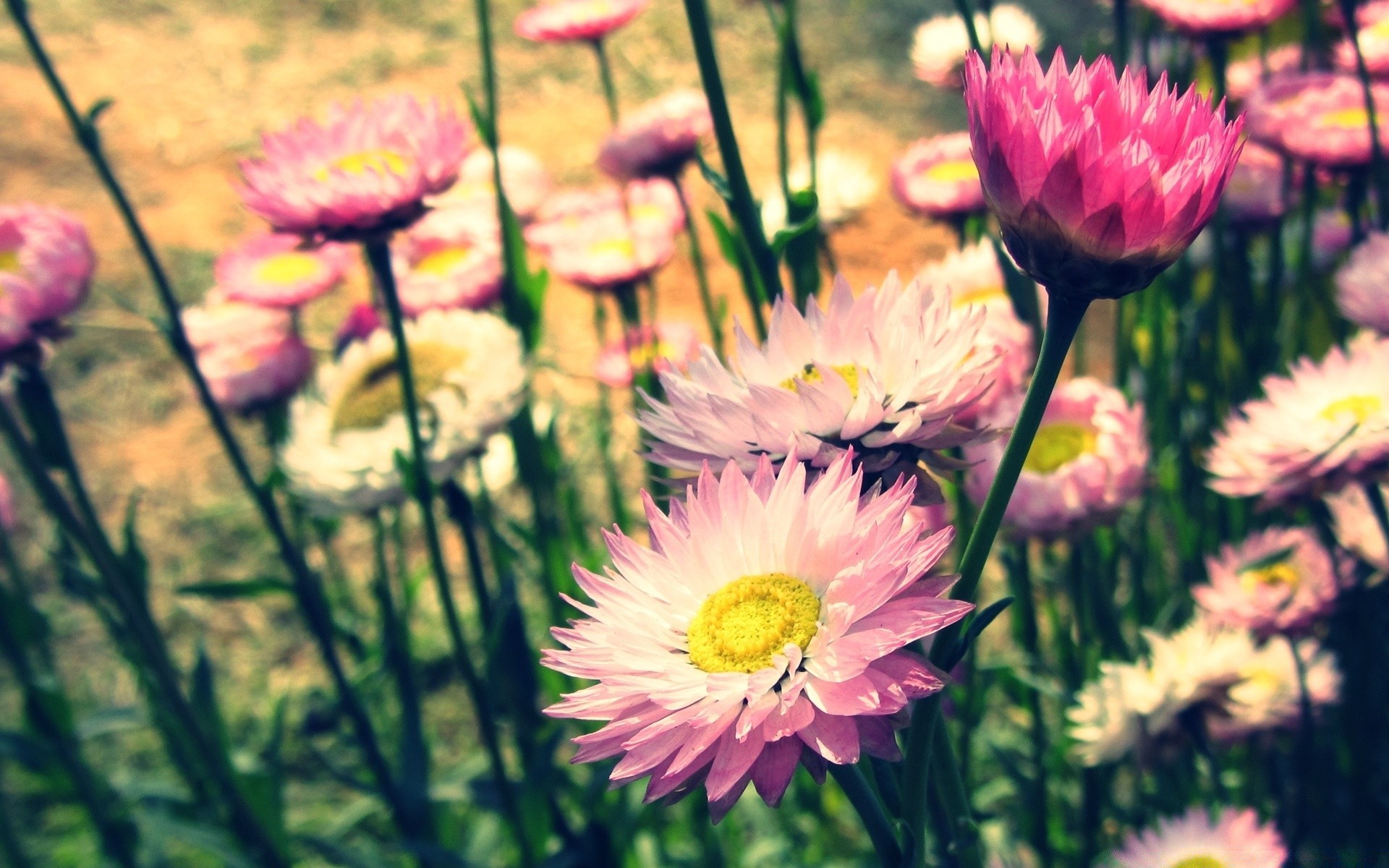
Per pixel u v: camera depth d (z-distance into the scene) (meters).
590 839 0.42
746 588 0.21
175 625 0.72
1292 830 0.36
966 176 0.44
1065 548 0.42
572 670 0.21
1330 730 0.38
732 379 0.24
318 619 0.40
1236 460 0.33
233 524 0.78
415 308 0.46
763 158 1.13
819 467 0.23
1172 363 0.47
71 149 1.15
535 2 1.39
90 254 0.39
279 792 0.43
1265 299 0.45
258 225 1.05
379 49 1.33
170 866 0.53
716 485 0.22
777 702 0.20
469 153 0.32
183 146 1.17
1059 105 0.20
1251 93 0.42
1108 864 0.35
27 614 0.45
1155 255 0.19
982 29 0.49
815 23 1.34
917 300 0.23
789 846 0.48
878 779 0.23
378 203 0.30
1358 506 0.34
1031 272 0.20
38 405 0.38
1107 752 0.34
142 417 0.89
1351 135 0.37
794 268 0.32
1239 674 0.34
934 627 0.20
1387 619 0.38
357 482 0.36
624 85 1.25
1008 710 0.54
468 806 0.54
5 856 0.48
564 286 1.02
